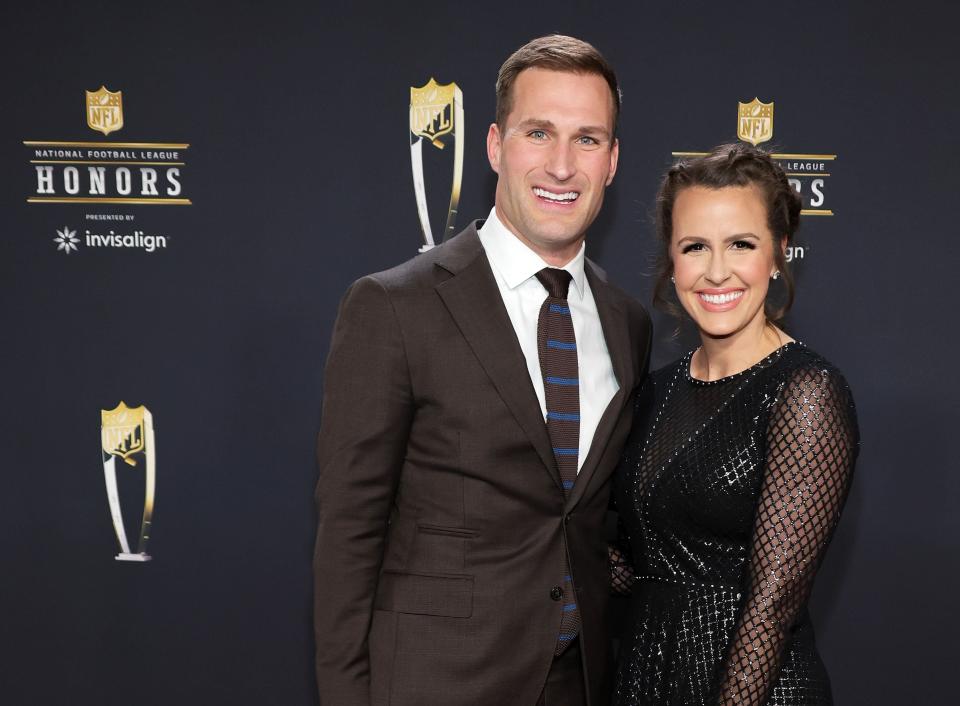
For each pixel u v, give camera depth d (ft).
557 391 4.71
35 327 7.31
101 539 7.48
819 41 7.20
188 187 7.25
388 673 4.41
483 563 4.46
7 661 7.53
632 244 7.38
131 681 7.57
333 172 7.25
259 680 7.59
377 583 4.53
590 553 4.75
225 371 7.39
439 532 4.50
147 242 7.29
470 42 7.16
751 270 4.27
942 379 7.43
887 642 7.63
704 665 4.23
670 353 7.53
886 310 7.40
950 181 7.30
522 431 4.45
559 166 4.52
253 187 7.25
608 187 7.32
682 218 4.35
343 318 4.57
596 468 4.67
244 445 7.43
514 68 4.69
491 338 4.51
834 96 7.23
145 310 7.33
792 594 3.92
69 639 7.54
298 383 7.39
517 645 4.42
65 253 7.27
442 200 7.27
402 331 4.44
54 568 7.48
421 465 4.56
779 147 7.27
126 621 7.54
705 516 4.31
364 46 7.16
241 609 7.55
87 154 7.21
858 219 7.34
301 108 7.20
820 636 7.66
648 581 4.68
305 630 7.55
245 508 7.47
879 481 7.52
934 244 7.34
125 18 7.12
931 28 7.18
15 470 7.40
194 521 7.48
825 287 7.39
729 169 4.25
